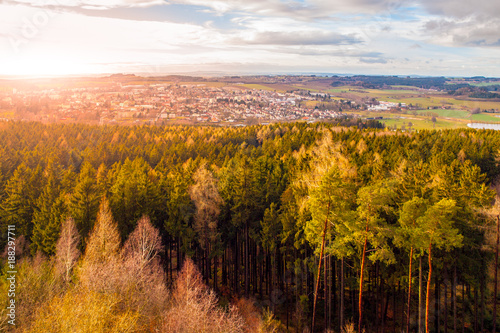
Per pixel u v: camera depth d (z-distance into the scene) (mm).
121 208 36781
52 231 32406
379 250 23906
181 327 21062
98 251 26250
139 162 58469
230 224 40219
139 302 22562
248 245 41406
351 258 32031
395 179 33000
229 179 41594
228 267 41250
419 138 86375
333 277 35906
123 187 39469
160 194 40188
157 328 21031
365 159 53031
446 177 34031
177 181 40188
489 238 27016
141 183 38250
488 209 27219
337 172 24500
